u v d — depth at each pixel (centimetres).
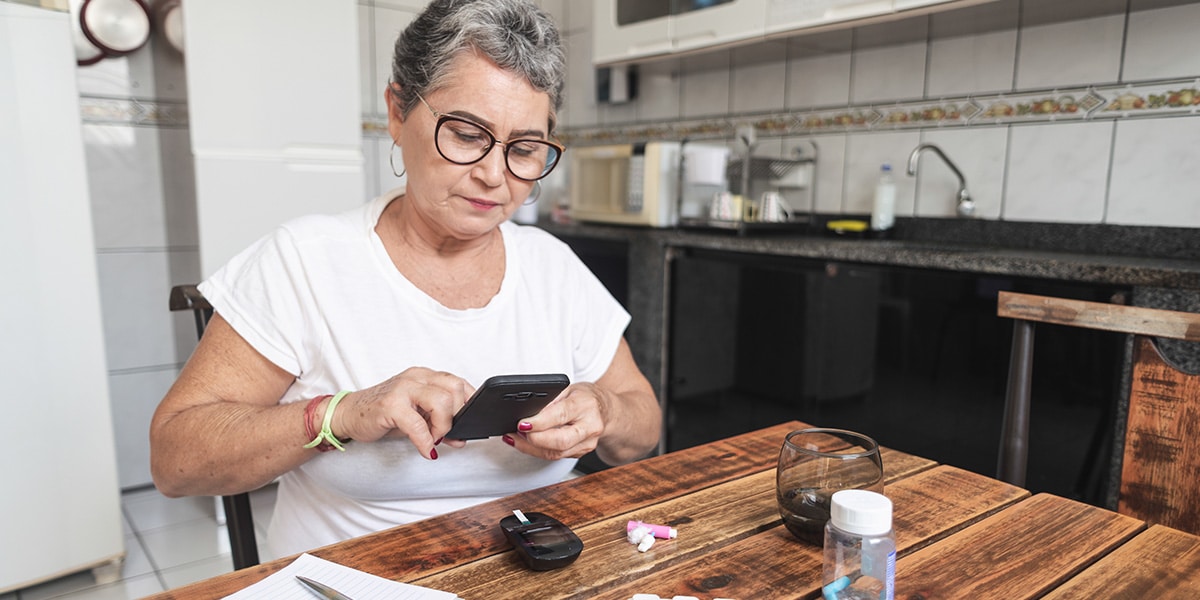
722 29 233
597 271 268
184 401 86
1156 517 93
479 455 92
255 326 88
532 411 77
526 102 86
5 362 175
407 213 97
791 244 203
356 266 93
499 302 99
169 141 256
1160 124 179
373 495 90
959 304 168
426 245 97
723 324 224
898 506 78
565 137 349
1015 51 203
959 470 90
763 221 236
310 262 91
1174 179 178
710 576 63
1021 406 106
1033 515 76
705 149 245
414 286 95
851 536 57
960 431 169
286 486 99
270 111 226
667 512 76
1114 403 142
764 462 91
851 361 191
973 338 166
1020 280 159
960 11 185
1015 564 66
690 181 248
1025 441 106
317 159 236
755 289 213
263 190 228
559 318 104
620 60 271
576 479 85
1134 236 184
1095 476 146
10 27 169
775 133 265
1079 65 192
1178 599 60
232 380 88
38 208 176
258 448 79
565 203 322
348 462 88
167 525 231
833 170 248
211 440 80
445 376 78
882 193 227
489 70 83
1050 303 101
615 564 65
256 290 89
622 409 96
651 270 244
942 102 219
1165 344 132
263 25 222
